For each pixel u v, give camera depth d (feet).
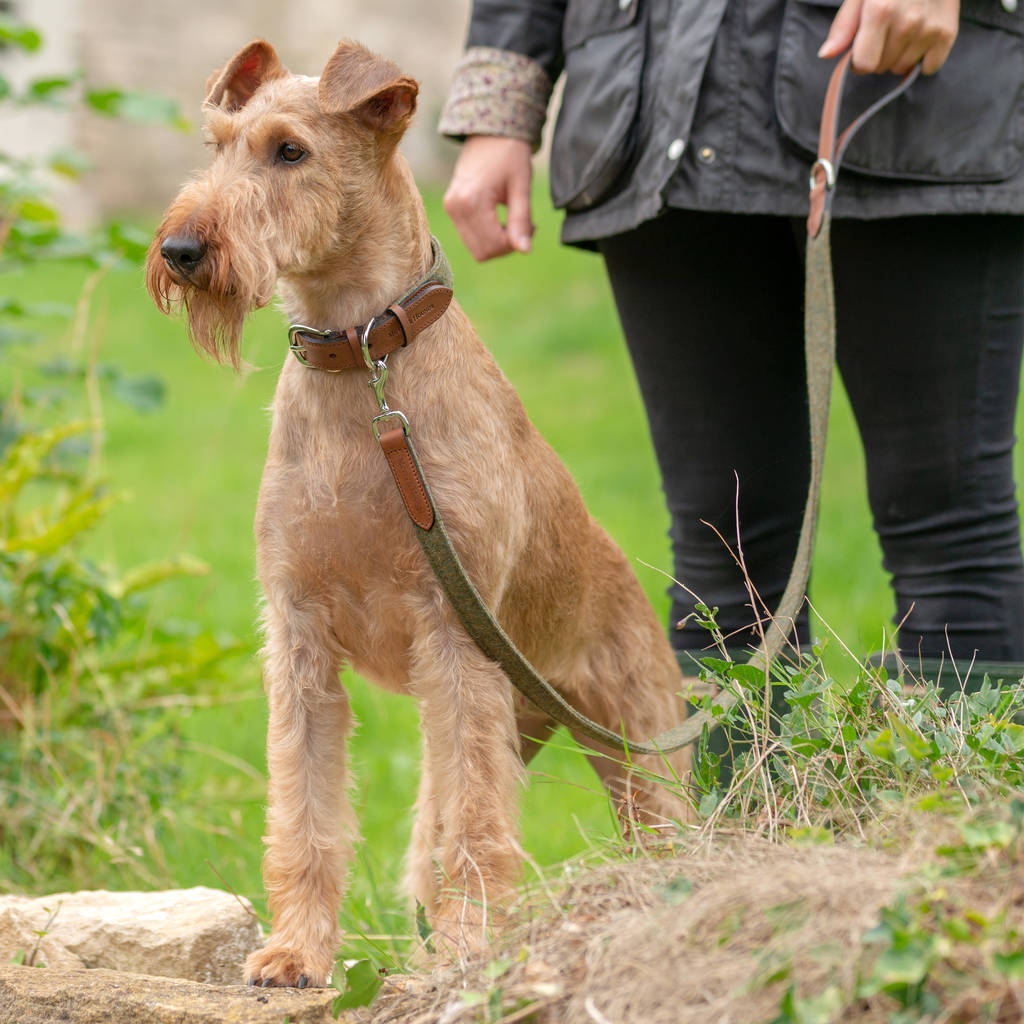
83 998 7.58
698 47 10.02
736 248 10.90
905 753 7.40
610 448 34.65
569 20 11.38
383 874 12.69
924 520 10.54
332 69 9.01
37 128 57.82
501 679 9.10
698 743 9.43
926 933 5.62
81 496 14.49
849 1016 5.67
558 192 11.55
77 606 14.40
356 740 17.65
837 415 36.19
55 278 56.13
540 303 52.70
